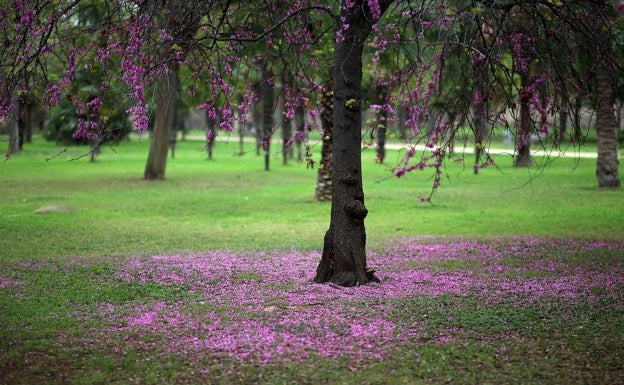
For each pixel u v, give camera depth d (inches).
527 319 306.2
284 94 412.2
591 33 344.5
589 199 907.4
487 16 344.8
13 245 545.6
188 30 352.2
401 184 1240.2
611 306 327.6
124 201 951.0
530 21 357.4
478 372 241.1
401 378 236.7
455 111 335.0
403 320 307.0
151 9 317.4
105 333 290.7
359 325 299.7
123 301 350.6
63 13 317.1
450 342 275.3
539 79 341.7
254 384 231.0
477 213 790.5
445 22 329.1
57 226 674.8
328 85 786.8
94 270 429.1
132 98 319.3
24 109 399.2
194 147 2719.0
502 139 2342.5
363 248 387.9
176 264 455.5
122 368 246.5
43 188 1138.7
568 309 323.0
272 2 386.3
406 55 359.6
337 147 378.0
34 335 285.4
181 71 522.0
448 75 369.1
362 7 342.3
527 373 239.5
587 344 269.7
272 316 317.4
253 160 2020.2
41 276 410.0
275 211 839.7
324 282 391.2
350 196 379.6
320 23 394.3
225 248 538.0
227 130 363.6
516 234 609.6
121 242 571.2
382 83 376.2
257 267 445.7
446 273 421.7
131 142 2832.2
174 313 323.6
